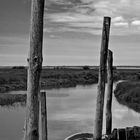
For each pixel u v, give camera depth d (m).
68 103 30.55
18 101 29.25
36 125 5.00
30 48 5.05
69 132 16.55
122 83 39.25
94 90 47.22
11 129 17.44
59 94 40.09
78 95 39.06
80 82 67.44
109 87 12.79
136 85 35.56
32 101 5.00
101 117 9.84
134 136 11.64
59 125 18.69
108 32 9.84
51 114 23.34
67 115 22.89
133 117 21.45
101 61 9.89
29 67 5.05
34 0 5.00
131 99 28.84
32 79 5.02
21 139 14.92
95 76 75.62
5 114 22.73
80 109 26.38
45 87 52.28
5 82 48.31
